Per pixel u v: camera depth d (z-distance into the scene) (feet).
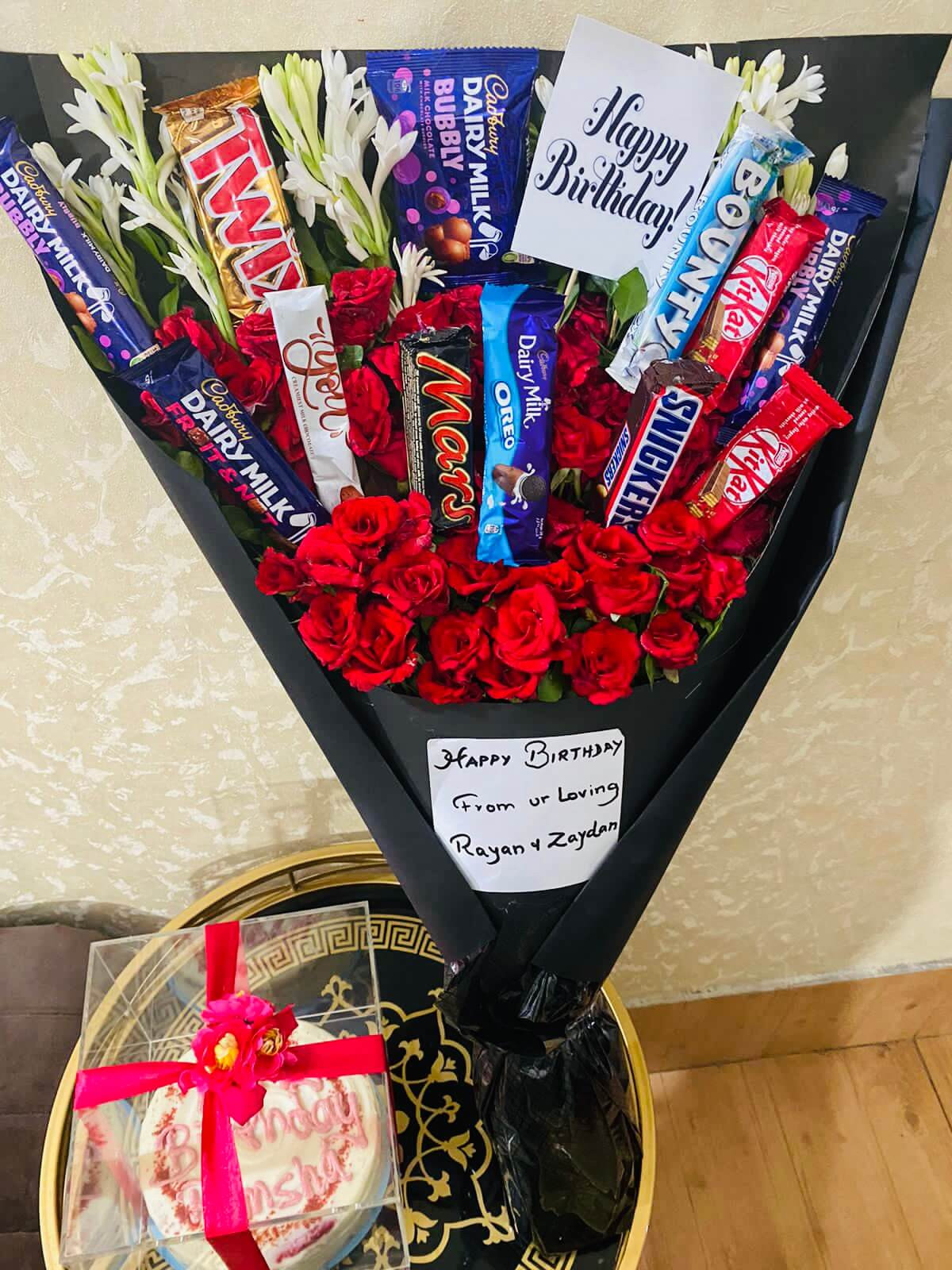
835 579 2.67
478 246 1.76
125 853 3.27
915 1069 4.65
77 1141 2.26
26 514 2.32
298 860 3.04
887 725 3.13
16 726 2.81
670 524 1.72
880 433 2.36
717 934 4.00
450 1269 2.50
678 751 2.01
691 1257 4.10
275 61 1.62
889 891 3.89
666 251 1.74
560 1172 2.42
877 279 1.75
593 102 1.62
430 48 1.76
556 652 1.66
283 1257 2.14
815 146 1.74
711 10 1.80
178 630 2.61
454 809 1.97
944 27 1.84
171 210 1.69
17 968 3.17
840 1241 4.13
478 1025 2.28
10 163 1.53
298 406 1.70
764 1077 4.65
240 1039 2.22
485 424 1.67
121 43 1.76
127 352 1.65
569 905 2.15
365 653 1.67
